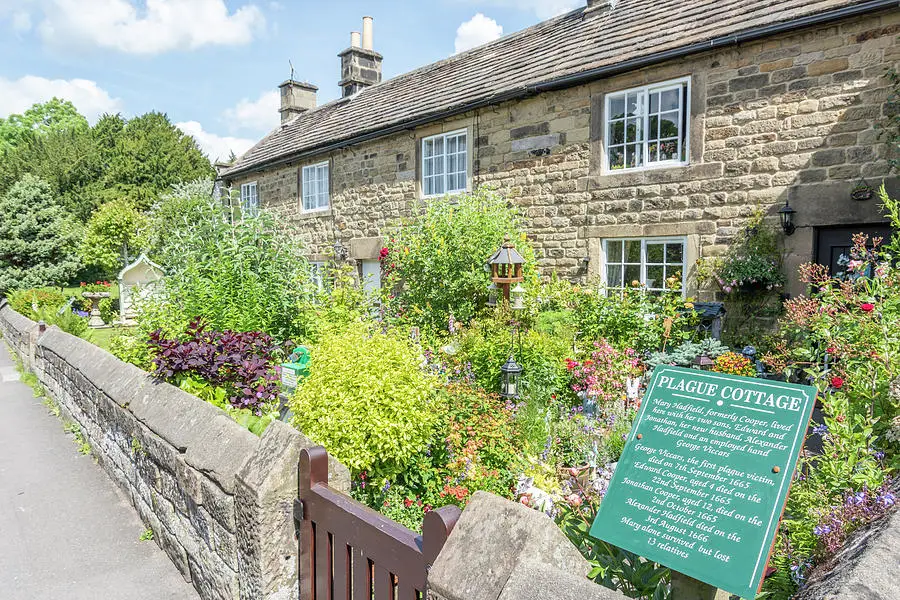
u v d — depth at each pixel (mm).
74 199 29219
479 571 1656
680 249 7824
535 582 1501
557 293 8117
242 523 2744
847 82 6344
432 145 10906
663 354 6656
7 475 5043
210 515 3061
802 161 6656
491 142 9711
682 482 1844
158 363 4586
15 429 6410
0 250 22094
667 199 7699
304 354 6473
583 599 1397
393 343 4730
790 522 2365
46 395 7875
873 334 3486
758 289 6934
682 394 2047
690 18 7891
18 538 3938
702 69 7305
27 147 32562
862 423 2832
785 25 6496
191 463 3199
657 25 8273
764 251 6891
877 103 6168
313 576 2596
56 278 22766
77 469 5180
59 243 23172
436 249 8867
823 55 6477
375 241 11953
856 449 2572
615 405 5531
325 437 4227
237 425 3203
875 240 4844
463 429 4527
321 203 13750
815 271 5270
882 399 3041
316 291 8477
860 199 6246
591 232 8492
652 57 7492
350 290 8617
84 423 5738
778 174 6824
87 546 3842
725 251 7246
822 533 2084
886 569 1402
